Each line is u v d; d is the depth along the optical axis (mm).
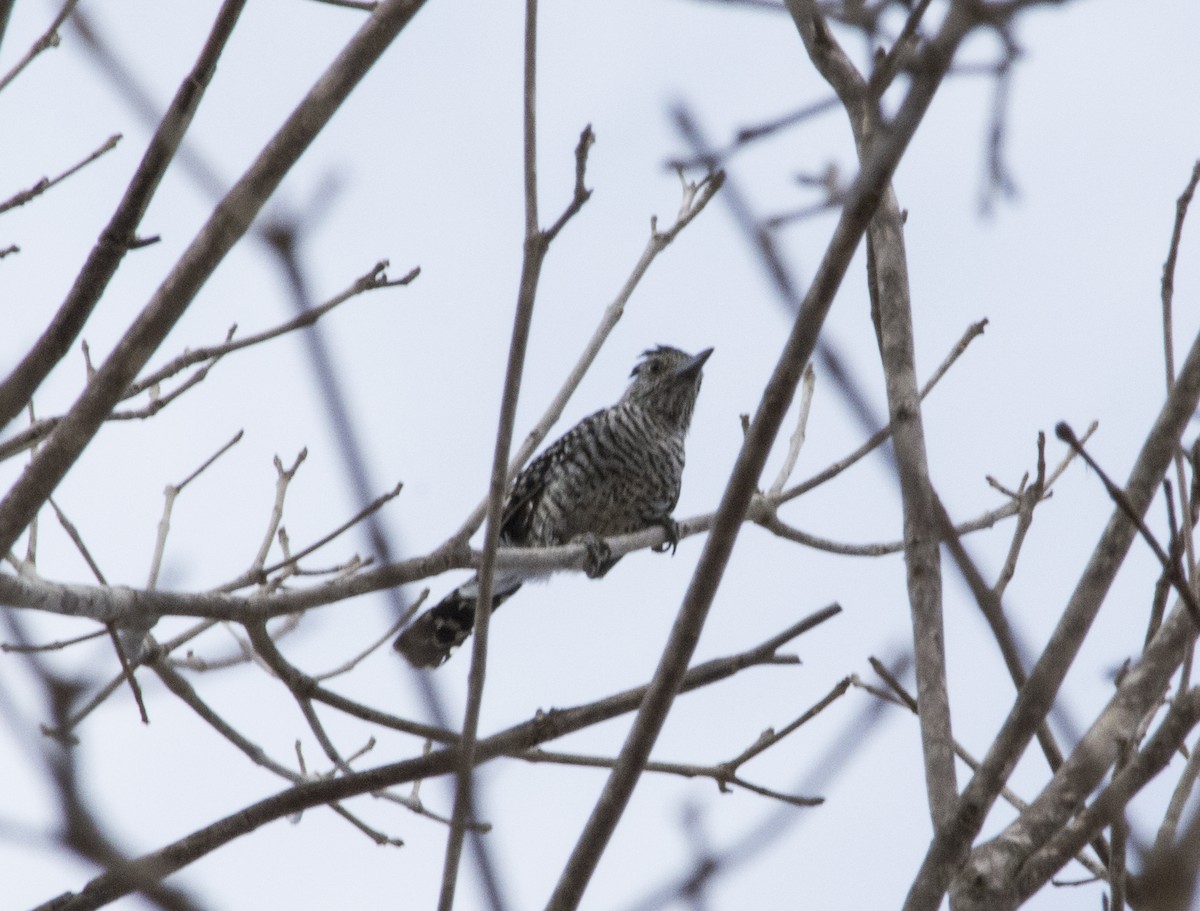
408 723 11211
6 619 5680
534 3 7867
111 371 8133
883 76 5754
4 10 7824
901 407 9398
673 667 7891
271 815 10031
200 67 8055
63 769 4352
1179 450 7797
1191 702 7152
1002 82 5297
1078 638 7332
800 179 5629
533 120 7949
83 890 9203
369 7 8055
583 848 7766
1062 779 7527
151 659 10836
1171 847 6027
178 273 7980
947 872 7277
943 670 8445
